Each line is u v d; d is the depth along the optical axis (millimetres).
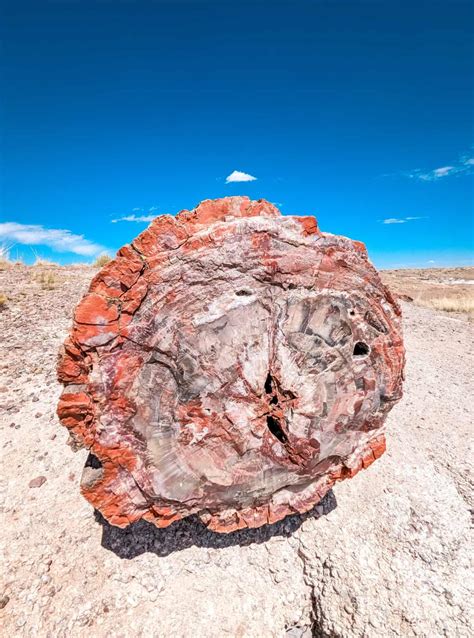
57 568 2748
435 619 2457
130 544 2900
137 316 2100
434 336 8586
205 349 2213
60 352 2189
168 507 2314
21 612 2508
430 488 3488
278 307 2395
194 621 2516
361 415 2643
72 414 2160
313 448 2465
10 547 2863
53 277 10547
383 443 2850
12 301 7918
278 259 2324
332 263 2467
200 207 2438
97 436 2088
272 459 2408
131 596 2609
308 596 2727
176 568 2773
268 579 2787
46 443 3904
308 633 2586
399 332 2746
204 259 2168
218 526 2496
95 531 2992
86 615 2500
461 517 3201
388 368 2725
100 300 2008
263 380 2385
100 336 2021
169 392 2191
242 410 2328
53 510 3158
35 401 4566
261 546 2951
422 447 4066
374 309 2654
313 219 2396
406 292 18734
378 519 3137
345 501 3293
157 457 2193
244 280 2291
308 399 2430
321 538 2963
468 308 12883
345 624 2477
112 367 2062
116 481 2199
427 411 4832
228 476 2326
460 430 4410
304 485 2635
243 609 2611
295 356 2422
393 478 3578
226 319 2242
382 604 2537
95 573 2725
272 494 2518
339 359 2514
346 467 2721
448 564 2805
